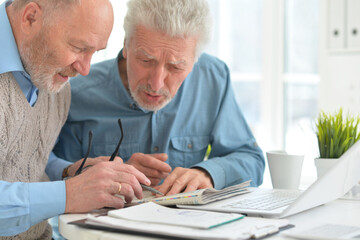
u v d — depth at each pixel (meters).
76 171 1.37
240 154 1.74
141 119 1.74
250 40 4.16
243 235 0.85
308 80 3.94
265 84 4.16
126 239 0.89
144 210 1.03
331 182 1.13
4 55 1.26
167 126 1.75
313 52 3.89
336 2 3.38
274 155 1.44
